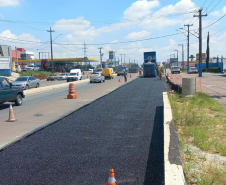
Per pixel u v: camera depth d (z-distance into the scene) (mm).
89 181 5117
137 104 15508
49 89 30672
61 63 102750
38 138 8391
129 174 5402
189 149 6523
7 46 65188
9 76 52250
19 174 5531
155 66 57375
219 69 69062
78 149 7125
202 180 4746
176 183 4180
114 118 11438
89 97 20578
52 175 5441
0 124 10828
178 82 32188
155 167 5758
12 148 7371
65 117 11906
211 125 9023
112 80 50500
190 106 12258
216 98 16625
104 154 6672
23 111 14297
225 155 6176
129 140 7930
